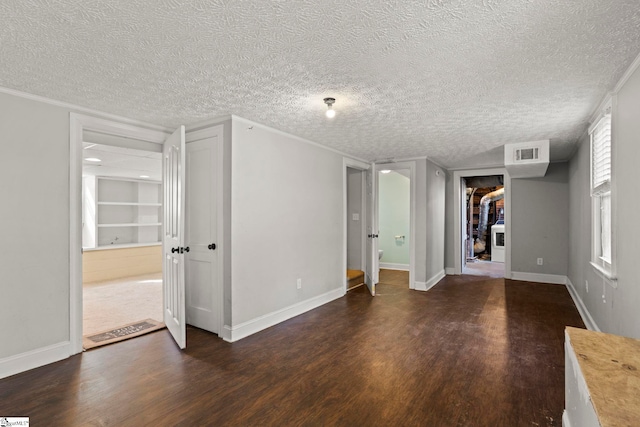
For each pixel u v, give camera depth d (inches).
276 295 143.8
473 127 136.8
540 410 79.7
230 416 77.5
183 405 81.8
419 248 208.8
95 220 252.2
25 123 99.0
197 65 80.4
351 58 76.8
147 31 65.1
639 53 73.9
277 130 142.9
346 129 141.2
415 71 83.6
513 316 153.5
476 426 74.0
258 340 124.0
